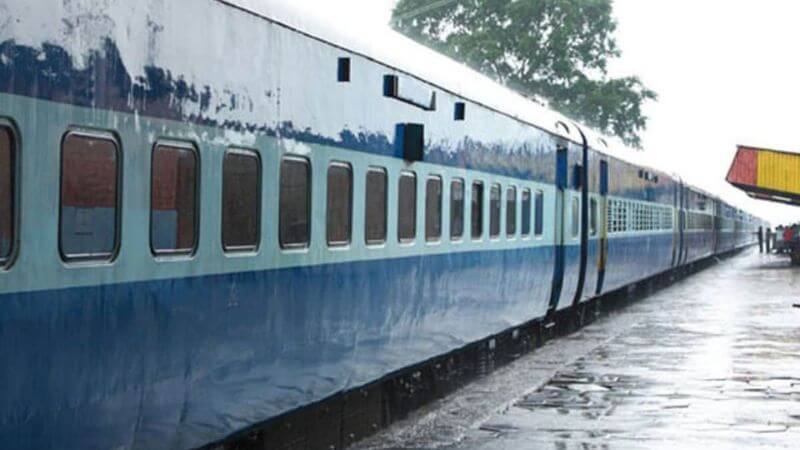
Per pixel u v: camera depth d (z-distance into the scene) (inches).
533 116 727.7
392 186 457.1
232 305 319.9
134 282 270.5
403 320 477.1
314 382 384.8
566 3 2536.9
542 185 750.5
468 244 572.1
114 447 266.4
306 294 372.8
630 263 1180.5
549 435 470.9
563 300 845.2
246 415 334.3
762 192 2353.6
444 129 528.1
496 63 2500.0
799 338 865.5
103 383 259.8
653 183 1365.7
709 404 550.6
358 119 416.5
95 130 253.6
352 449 448.5
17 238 231.1
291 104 355.6
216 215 308.7
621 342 840.3
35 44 232.5
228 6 312.2
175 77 285.3
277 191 347.6
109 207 260.1
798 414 524.7
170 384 288.5
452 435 478.0
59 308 243.9
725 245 2687.0
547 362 725.9
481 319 604.7
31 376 235.6
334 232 396.2
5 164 227.5
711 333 908.0
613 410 533.0
